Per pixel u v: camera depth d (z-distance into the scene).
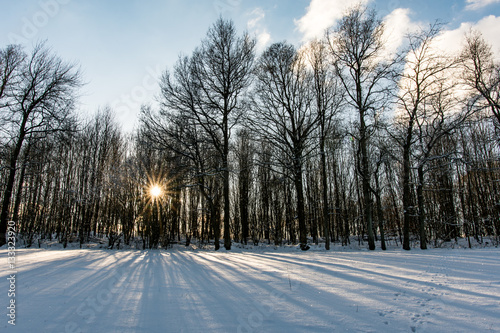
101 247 18.56
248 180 28.94
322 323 3.98
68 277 6.68
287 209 27.48
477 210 21.22
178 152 18.12
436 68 15.45
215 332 3.66
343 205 27.22
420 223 16.09
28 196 23.62
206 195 18.84
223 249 18.09
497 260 9.79
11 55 19.02
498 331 3.71
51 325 3.81
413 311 4.48
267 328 3.79
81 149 23.12
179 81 18.47
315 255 12.63
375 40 16.86
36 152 20.81
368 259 10.74
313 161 28.03
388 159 16.94
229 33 19.55
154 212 19.41
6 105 18.61
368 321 4.07
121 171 19.56
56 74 20.09
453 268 8.20
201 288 5.93
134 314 4.30
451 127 15.30
